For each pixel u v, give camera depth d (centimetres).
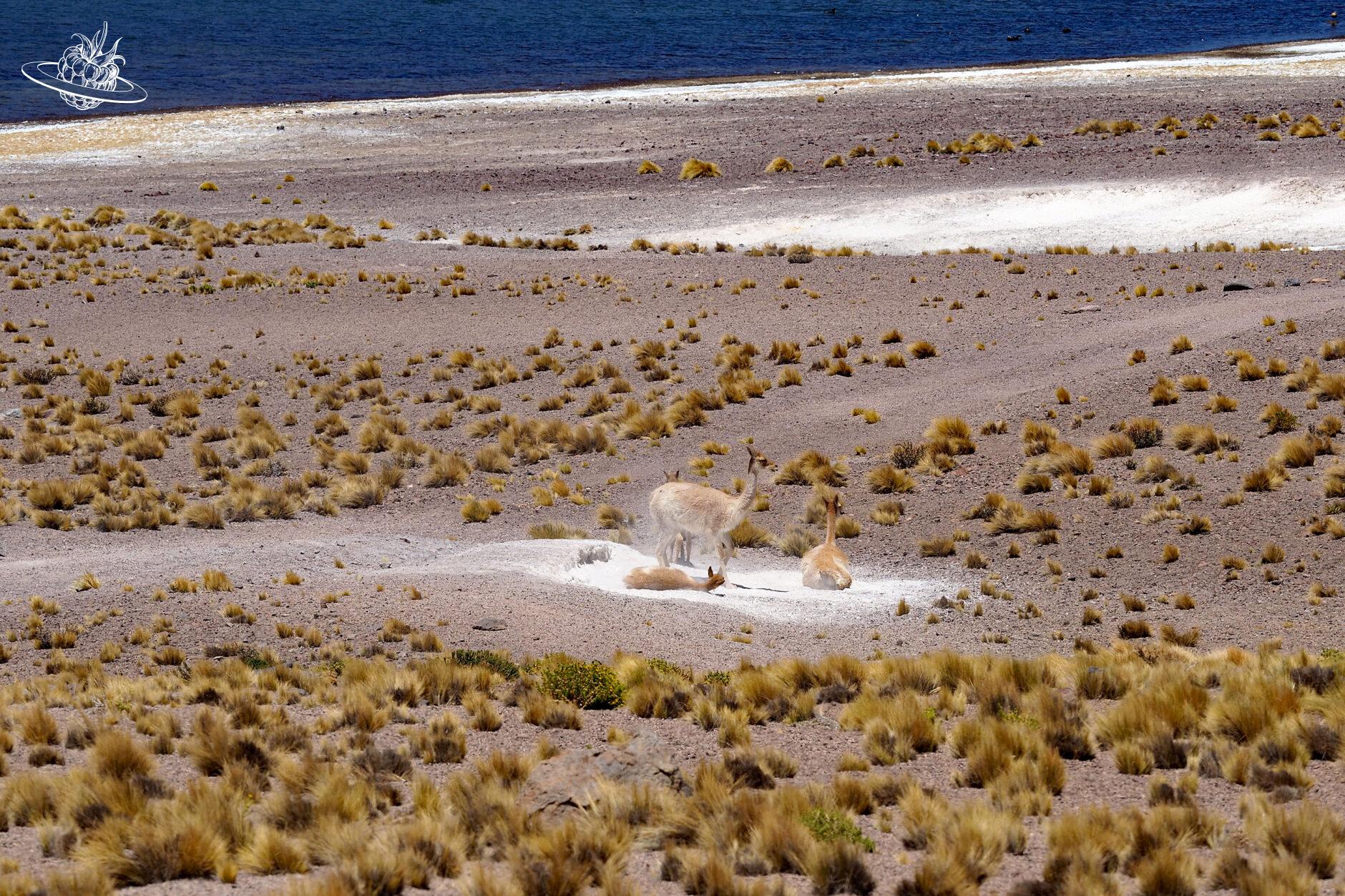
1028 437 5288
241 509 5003
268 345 7944
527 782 1827
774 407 6319
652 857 1612
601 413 6425
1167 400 5512
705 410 6356
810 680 2694
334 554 4159
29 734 2180
